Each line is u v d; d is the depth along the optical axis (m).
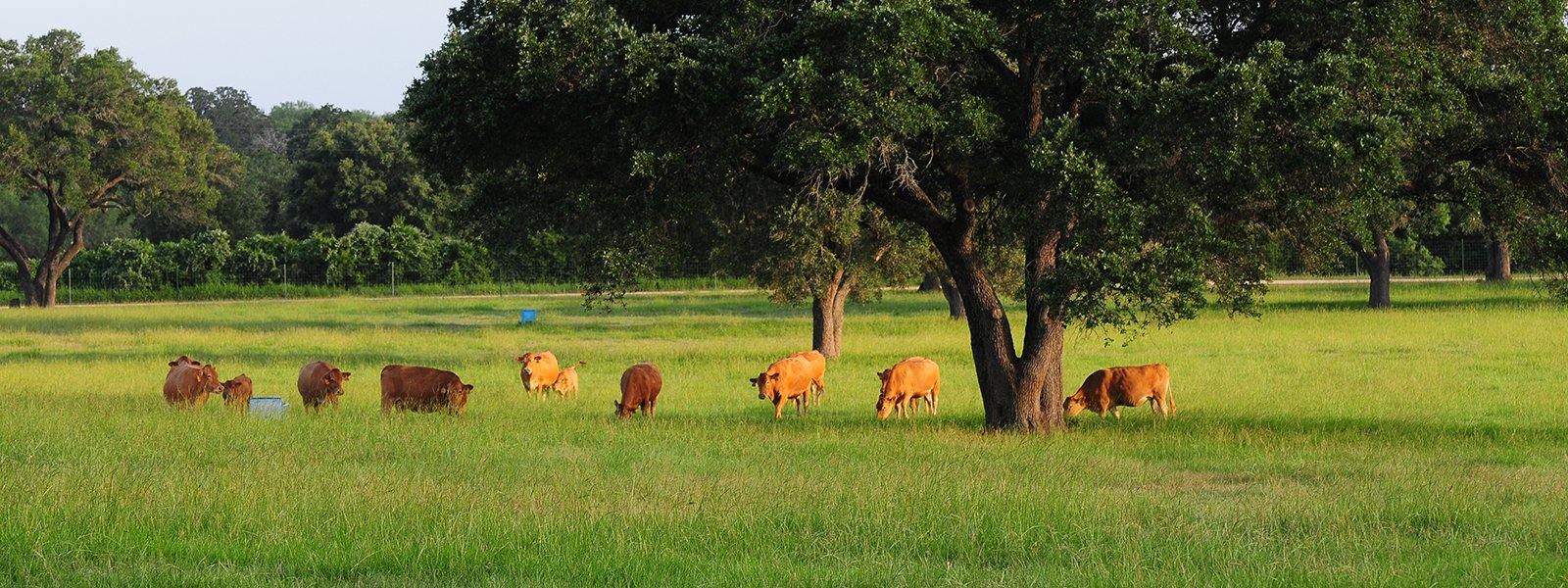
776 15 18.66
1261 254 20.27
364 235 80.56
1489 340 38.28
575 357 37.88
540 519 11.53
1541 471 16.28
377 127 96.81
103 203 73.69
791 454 17.05
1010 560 10.81
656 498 13.05
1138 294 17.98
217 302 74.06
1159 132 17.69
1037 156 17.80
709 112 18.11
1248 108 16.81
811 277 34.88
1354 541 11.41
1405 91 17.84
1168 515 12.43
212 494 12.38
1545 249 19.72
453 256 81.62
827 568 10.13
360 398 25.48
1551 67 18.44
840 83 16.97
